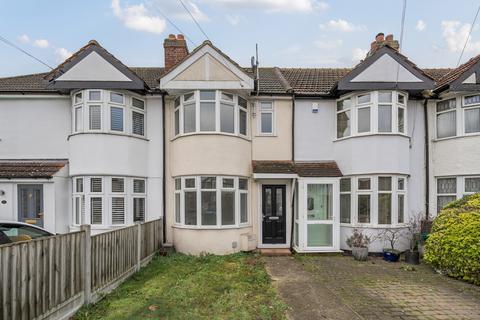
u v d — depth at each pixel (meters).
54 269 5.09
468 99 11.59
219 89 11.25
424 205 12.22
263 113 12.54
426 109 12.44
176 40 13.19
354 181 11.72
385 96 11.58
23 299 4.39
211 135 11.17
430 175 12.30
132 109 11.61
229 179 11.48
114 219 11.09
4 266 4.08
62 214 11.38
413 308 6.23
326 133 12.46
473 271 7.73
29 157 11.94
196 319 5.49
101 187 10.98
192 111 11.47
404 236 11.48
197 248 11.04
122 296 6.67
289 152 12.33
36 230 8.27
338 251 11.28
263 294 6.91
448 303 6.51
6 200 11.13
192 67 11.20
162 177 12.04
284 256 11.02
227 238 11.20
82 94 11.14
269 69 16.48
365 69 11.42
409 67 11.42
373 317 5.78
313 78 14.48
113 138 11.05
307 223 11.43
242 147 11.77
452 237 8.30
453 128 11.94
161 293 6.87
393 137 11.41
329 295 6.89
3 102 12.04
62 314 5.27
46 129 12.00
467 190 11.58
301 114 12.47
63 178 11.47
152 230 10.41
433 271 9.11
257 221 12.07
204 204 11.21
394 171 11.33
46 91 11.84
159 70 15.86
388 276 8.55
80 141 11.05
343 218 12.15
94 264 6.33
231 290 7.10
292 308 6.12
